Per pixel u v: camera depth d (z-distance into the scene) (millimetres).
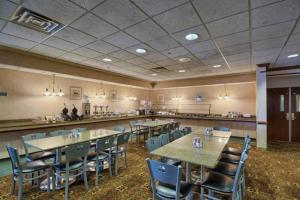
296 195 2473
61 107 5344
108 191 2543
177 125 6156
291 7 1963
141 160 3900
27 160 2877
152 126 5113
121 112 7453
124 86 7711
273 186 2729
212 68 5375
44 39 2979
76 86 5770
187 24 2416
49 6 1973
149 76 6973
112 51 3662
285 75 5672
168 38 2928
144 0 1856
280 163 3725
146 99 9188
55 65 4414
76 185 2723
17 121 4348
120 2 1894
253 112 6305
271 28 2521
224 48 3445
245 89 6500
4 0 1847
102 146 2896
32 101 4660
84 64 4879
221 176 2088
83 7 1992
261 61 4523
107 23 2395
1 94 4094
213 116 6781
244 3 1897
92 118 5629
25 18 2252
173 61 4512
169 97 8672
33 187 2656
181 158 1956
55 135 3566
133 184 2764
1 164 3551
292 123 5887
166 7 1988
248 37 2869
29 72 4582
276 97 6141
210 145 2564
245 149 2295
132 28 2553
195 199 2344
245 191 2568
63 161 2754
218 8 2002
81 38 2934
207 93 7445
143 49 3527
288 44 3193
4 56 3453
